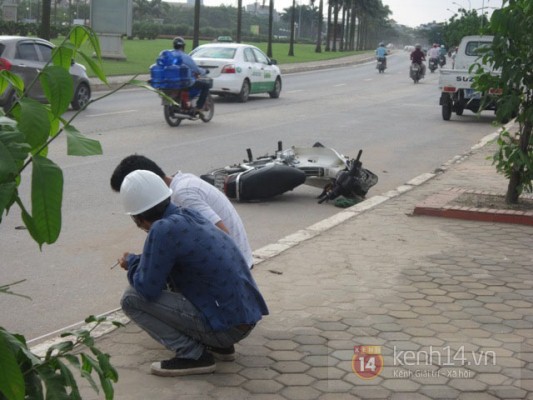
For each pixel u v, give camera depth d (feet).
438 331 16.85
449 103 67.21
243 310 14.07
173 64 52.49
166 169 38.01
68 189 32.60
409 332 16.78
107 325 17.08
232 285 13.99
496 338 16.52
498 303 18.74
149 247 13.64
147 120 57.52
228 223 16.12
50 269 22.08
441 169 40.47
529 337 16.61
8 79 7.75
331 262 22.08
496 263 22.22
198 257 13.74
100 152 7.30
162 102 53.31
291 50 208.54
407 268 21.57
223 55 77.77
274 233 27.22
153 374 14.47
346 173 31.83
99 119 56.70
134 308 14.30
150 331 14.39
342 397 13.69
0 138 6.57
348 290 19.57
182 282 14.08
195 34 130.11
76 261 22.90
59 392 7.03
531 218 27.22
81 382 14.01
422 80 136.05
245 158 42.24
